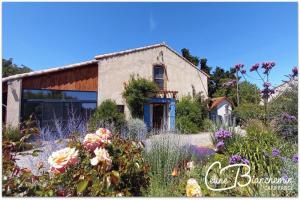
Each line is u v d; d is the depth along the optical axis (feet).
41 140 8.67
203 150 12.00
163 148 9.11
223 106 48.57
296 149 11.16
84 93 37.35
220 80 64.64
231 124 16.63
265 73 13.87
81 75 37.50
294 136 13.06
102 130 5.89
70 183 5.24
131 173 5.89
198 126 41.14
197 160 10.94
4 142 5.22
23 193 4.71
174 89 46.91
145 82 41.01
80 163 5.52
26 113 32.42
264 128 13.98
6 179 4.68
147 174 6.77
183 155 9.96
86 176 4.93
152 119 42.27
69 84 36.24
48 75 34.71
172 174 7.88
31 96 33.14
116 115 33.94
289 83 14.21
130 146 6.51
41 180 5.12
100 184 4.91
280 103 14.71
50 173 5.70
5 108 32.17
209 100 49.26
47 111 33.81
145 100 40.81
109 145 5.79
